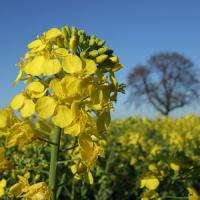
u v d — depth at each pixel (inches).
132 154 25.6
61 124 9.0
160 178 13.0
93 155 9.4
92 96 9.2
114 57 9.8
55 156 9.8
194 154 24.9
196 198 12.3
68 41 10.1
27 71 9.3
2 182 12.5
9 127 9.7
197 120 56.3
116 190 18.6
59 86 9.1
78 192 16.9
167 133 36.5
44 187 9.6
